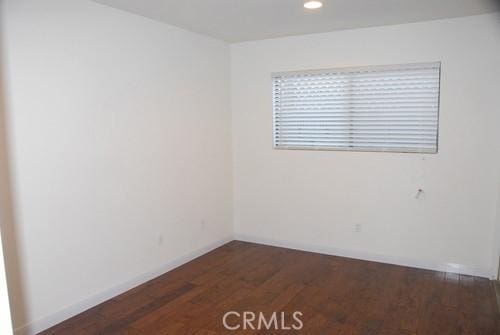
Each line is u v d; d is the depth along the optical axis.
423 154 3.70
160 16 3.35
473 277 3.58
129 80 3.27
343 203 4.15
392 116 3.82
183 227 3.99
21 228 2.54
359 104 3.96
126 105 3.25
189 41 3.93
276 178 4.51
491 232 3.50
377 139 3.92
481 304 3.05
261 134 4.53
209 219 4.38
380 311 2.96
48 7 2.61
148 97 3.47
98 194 3.05
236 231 4.86
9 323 1.23
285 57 4.27
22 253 2.55
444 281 3.50
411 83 3.70
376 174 3.94
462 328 2.70
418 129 3.72
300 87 4.25
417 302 3.10
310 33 4.05
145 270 3.54
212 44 4.28
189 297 3.23
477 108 3.44
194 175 4.11
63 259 2.81
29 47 2.52
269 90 4.40
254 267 3.91
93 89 2.96
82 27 2.85
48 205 2.69
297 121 4.32
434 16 3.38
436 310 2.96
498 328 2.70
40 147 2.62
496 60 3.33
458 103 3.51
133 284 3.42
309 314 2.93
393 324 2.77
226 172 4.65
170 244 3.82
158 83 3.57
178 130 3.85
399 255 3.93
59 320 2.80
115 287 3.24
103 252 3.12
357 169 4.04
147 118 3.47
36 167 2.60
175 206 3.86
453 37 3.46
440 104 3.58
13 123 2.46
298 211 4.42
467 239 3.61
